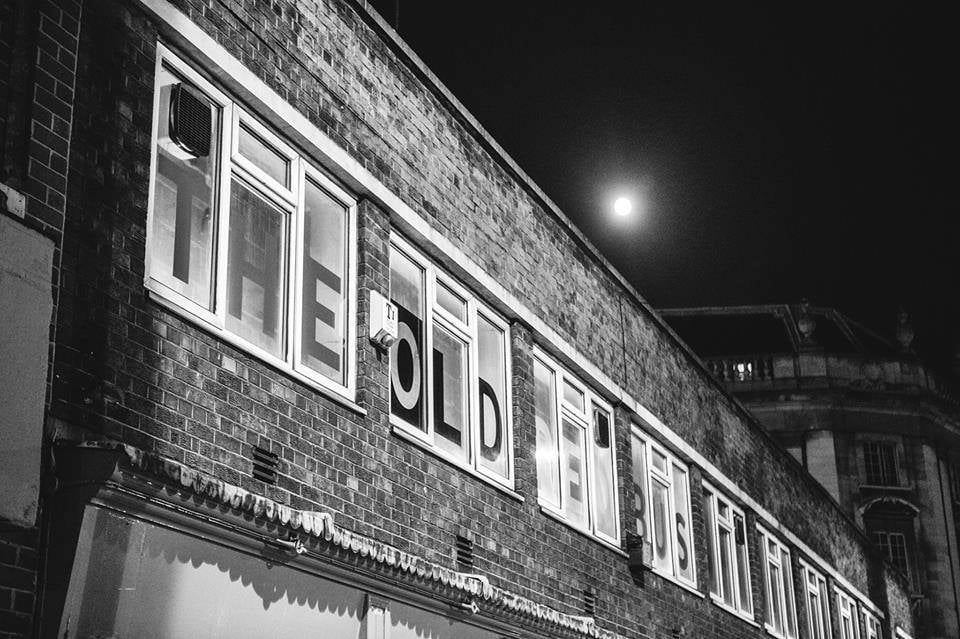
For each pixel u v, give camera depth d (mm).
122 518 6781
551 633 12031
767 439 22141
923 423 49625
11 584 6250
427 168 11328
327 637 8695
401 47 11016
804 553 23656
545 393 13531
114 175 7430
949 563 48062
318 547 8391
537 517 12531
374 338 9945
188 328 7895
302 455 8836
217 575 7551
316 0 9883
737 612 18828
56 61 6977
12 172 6625
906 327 51375
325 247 9805
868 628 28953
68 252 6961
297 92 9445
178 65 8336
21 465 6273
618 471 15055
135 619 6945
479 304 12266
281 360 8992
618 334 15758
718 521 18922
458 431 11469
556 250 14188
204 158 8492
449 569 10539
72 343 6887
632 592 14727
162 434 7480
